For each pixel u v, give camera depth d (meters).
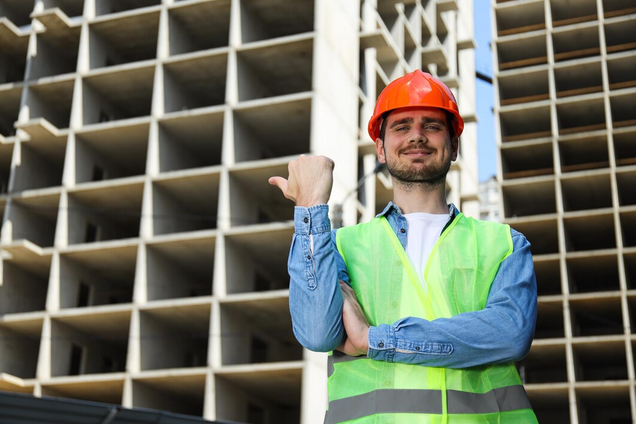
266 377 38.62
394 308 3.40
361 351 3.27
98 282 44.72
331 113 43.12
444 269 3.46
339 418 3.27
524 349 3.27
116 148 45.97
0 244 42.03
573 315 48.75
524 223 51.28
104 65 48.16
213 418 37.69
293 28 47.84
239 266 41.53
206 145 45.59
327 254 3.37
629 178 51.66
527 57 59.53
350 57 46.75
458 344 3.21
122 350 44.97
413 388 3.21
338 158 43.22
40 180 46.84
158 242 41.47
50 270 44.12
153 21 46.56
